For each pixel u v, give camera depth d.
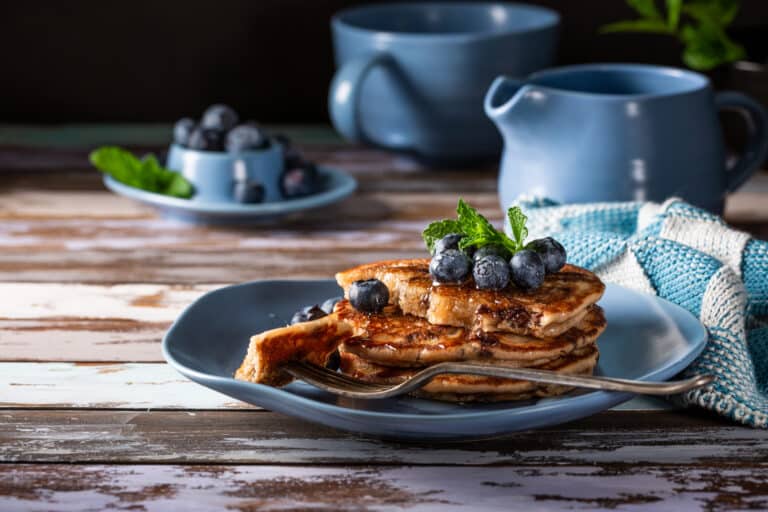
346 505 0.76
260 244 1.04
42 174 1.18
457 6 1.25
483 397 0.80
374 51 1.15
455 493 0.77
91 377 0.86
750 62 1.16
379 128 1.17
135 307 0.94
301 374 0.80
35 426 0.82
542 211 0.98
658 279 0.90
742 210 1.10
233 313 0.88
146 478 0.78
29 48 1.30
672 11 1.15
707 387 0.82
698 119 1.00
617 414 0.83
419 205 1.12
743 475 0.78
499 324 0.81
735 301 0.86
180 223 1.08
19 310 0.94
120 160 1.08
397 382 0.81
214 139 1.09
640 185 1.00
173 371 0.87
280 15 1.30
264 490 0.77
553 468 0.79
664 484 0.77
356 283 0.83
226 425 0.82
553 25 1.17
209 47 1.31
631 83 1.06
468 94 1.15
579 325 0.82
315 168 1.11
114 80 1.31
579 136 1.00
